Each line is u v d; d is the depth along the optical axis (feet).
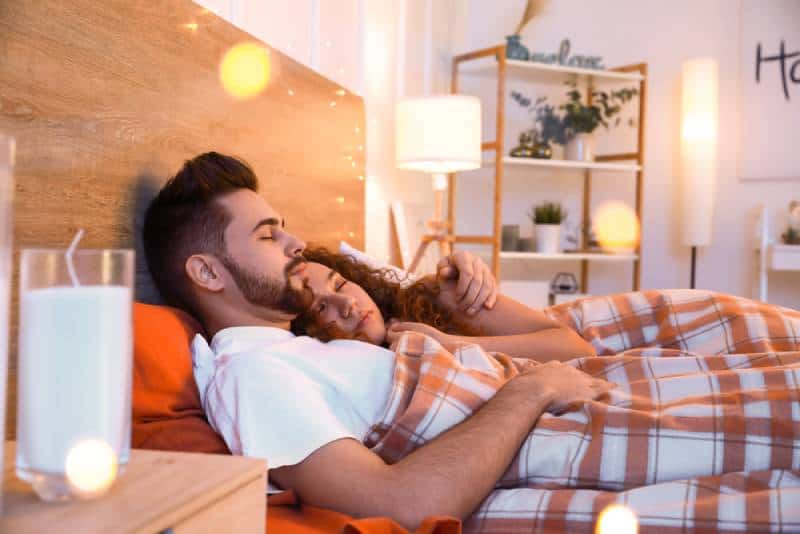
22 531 1.68
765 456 3.37
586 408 3.63
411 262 11.33
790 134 13.89
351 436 3.21
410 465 3.01
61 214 3.54
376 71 10.65
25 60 3.27
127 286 1.99
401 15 11.36
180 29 4.57
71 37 3.58
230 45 5.24
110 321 1.91
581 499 3.16
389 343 4.81
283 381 3.30
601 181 14.57
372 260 6.02
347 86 9.68
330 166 7.19
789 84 13.91
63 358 1.85
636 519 2.97
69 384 1.85
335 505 3.00
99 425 1.88
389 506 2.87
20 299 1.90
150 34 4.25
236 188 4.18
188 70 4.67
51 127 3.45
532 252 12.94
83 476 1.85
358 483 2.97
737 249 14.25
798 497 2.96
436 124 9.59
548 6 14.25
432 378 3.69
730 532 2.93
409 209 12.03
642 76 13.29
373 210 10.80
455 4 13.42
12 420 3.13
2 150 1.79
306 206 6.61
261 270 4.04
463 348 4.25
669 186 14.51
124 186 4.04
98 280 1.92
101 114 3.83
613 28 14.49
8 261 1.84
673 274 14.51
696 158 13.47
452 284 5.67
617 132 14.56
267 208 4.20
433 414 3.56
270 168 5.89
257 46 5.65
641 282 14.65
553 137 14.23
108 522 1.75
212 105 4.99
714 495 3.13
